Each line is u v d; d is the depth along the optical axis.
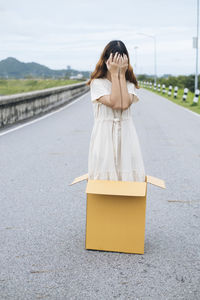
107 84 3.10
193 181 5.57
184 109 18.77
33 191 4.97
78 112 16.30
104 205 3.16
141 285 2.68
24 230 3.68
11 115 12.21
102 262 3.03
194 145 8.61
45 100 16.73
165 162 6.83
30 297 2.52
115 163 3.19
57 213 4.16
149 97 30.08
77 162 6.67
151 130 10.98
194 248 3.31
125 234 3.18
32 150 7.75
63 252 3.20
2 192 4.93
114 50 2.96
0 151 7.63
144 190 3.00
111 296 2.54
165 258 3.11
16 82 71.00
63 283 2.70
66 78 82.06
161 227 3.80
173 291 2.61
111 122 3.14
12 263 3.00
